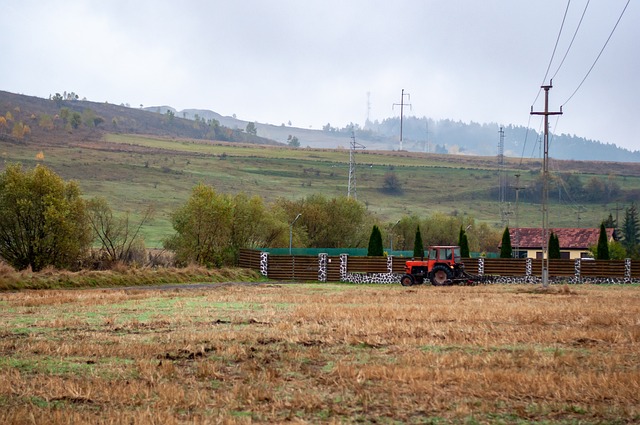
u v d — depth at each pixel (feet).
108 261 198.39
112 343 66.64
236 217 250.37
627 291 160.86
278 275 224.33
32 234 185.68
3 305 106.11
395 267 218.18
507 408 43.47
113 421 39.37
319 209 313.94
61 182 190.29
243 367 55.11
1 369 53.62
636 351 63.52
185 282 186.91
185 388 48.52
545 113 175.63
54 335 72.23
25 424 39.01
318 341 68.64
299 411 42.80
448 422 40.60
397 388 48.19
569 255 337.11
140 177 631.15
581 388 47.73
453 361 57.06
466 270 221.05
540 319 87.51
